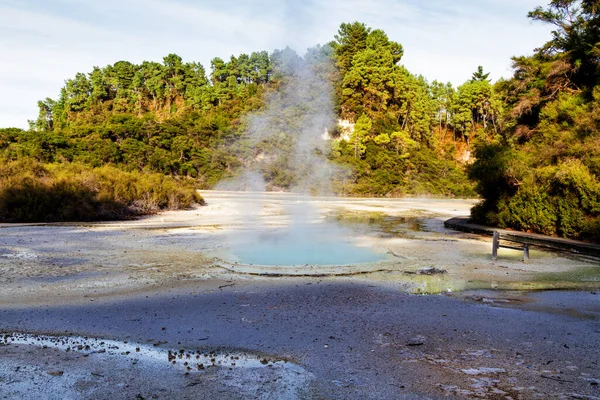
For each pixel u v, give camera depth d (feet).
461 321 18.72
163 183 87.56
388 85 206.49
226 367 13.80
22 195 60.49
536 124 74.79
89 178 72.23
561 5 72.28
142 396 11.83
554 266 32.65
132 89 262.88
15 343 15.60
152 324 17.83
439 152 230.07
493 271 30.35
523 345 15.93
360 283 25.86
